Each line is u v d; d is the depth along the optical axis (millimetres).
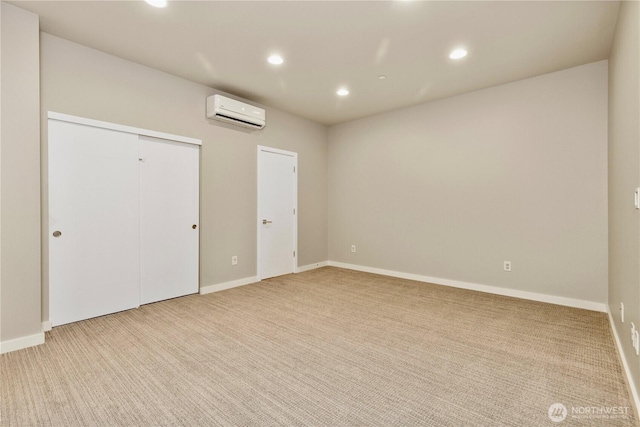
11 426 1561
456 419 1612
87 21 2578
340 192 5621
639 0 1613
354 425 1577
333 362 2211
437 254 4445
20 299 2398
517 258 3766
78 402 1749
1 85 2312
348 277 4848
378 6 2369
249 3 2346
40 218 2570
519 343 2498
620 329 2295
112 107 3143
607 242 3201
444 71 3484
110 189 3154
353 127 5406
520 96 3713
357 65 3350
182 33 2760
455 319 3041
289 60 3252
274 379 1993
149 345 2467
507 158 3814
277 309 3342
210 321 2988
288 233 5090
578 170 3355
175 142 3684
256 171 4562
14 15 2375
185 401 1764
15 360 2215
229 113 3934
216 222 4078
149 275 3504
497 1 2297
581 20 2516
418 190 4625
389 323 2939
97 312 3082
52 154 2783
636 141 1708
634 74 1768
